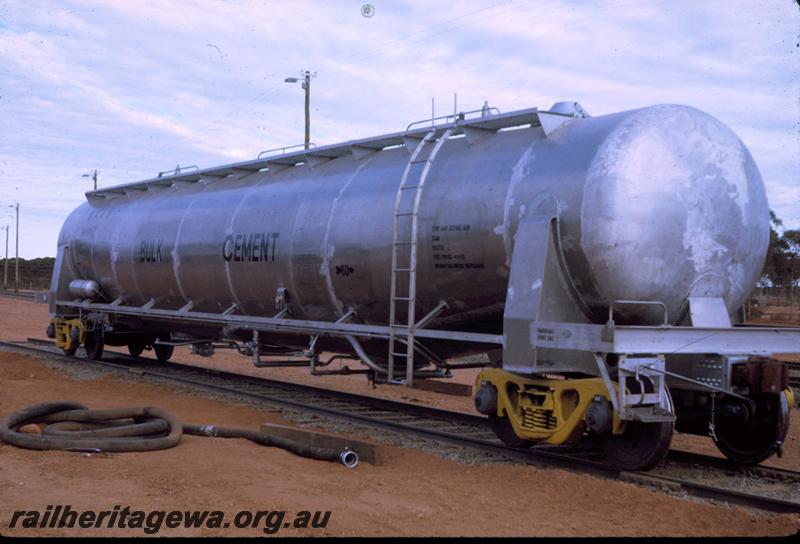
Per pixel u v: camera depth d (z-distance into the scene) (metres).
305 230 12.20
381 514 6.44
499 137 10.16
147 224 17.05
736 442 9.07
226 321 14.54
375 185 11.38
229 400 13.62
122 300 18.39
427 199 10.23
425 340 10.73
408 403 13.92
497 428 9.48
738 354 8.48
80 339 19.69
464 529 6.12
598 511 6.80
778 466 9.49
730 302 9.11
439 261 9.99
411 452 9.34
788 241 37.28
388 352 11.57
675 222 8.45
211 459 8.39
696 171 8.65
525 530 6.14
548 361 8.41
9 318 39.66
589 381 8.16
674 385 8.71
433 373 11.20
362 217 11.22
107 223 18.92
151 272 16.53
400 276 10.55
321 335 12.25
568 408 8.53
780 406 8.52
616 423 7.94
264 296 13.36
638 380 7.88
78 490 6.92
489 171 9.65
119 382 15.70
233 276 13.90
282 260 12.58
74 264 20.27
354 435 10.53
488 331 10.34
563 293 8.66
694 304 8.64
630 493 7.27
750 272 9.22
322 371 12.23
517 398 9.07
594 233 8.30
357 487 7.38
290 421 11.60
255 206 13.73
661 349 7.96
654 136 8.55
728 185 8.86
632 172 8.34
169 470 7.76
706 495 7.50
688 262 8.57
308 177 13.15
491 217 9.33
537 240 8.57
